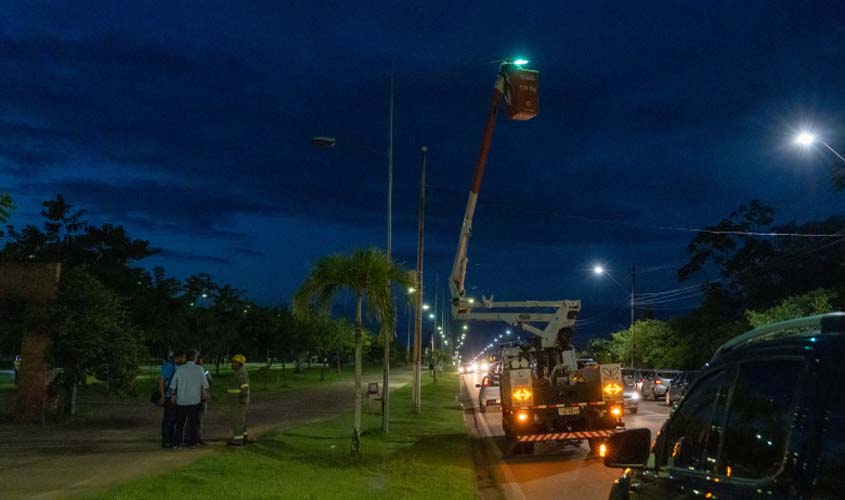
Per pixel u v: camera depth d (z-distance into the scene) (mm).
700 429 4148
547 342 20781
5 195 10188
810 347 3148
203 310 43219
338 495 10773
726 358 4055
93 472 11781
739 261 50500
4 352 24562
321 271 14859
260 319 52406
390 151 19703
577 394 18438
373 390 24891
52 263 19453
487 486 14125
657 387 39906
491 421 28156
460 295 22391
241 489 10742
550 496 13008
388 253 15898
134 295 30953
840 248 45188
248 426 20328
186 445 15281
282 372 59281
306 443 16531
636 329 59219
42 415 19172
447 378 64562
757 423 3479
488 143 20797
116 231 30203
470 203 22688
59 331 19078
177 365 15523
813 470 2896
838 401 2871
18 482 10867
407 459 14836
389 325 15188
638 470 5016
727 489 3521
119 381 20016
